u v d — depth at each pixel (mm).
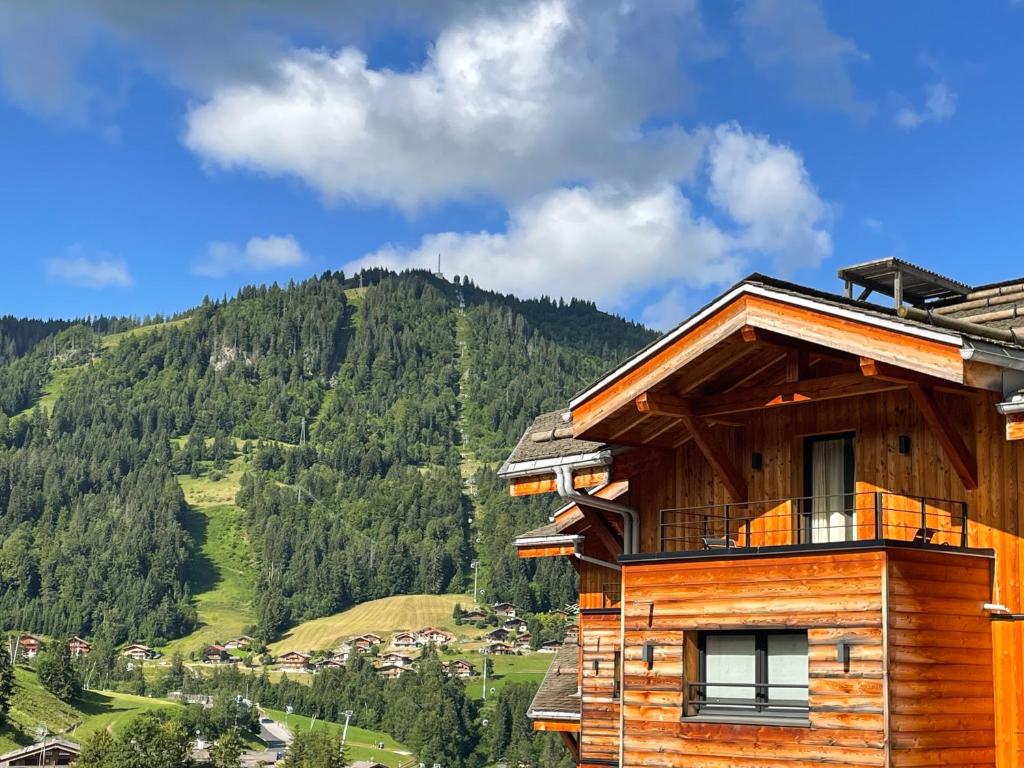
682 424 16828
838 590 13109
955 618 13188
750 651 14117
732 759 13664
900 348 12883
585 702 20219
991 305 17188
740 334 14570
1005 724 13164
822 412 15477
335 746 190750
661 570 14727
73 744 142750
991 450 13664
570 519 20422
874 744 12492
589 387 15852
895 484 14539
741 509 16172
